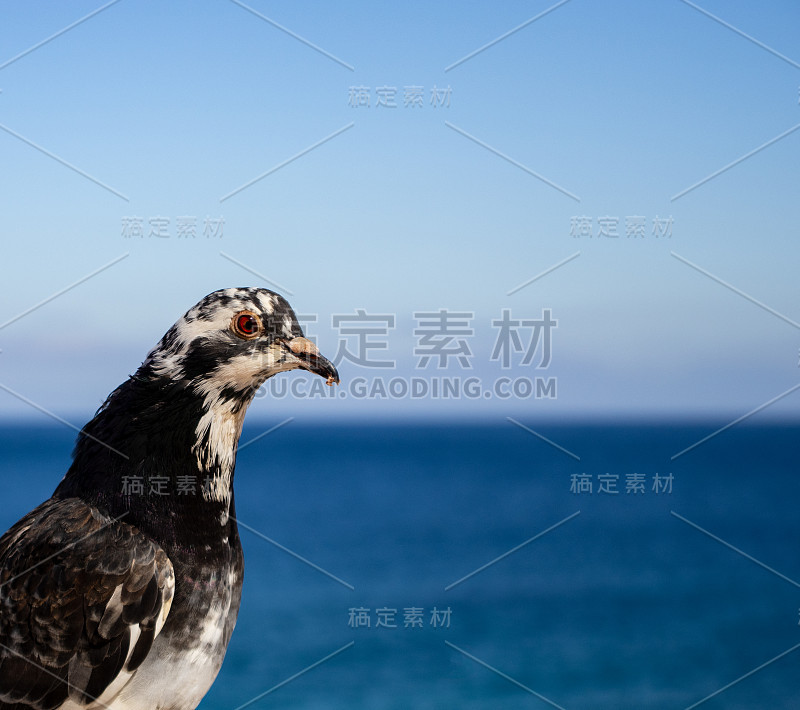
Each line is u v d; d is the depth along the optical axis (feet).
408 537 154.40
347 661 81.05
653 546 142.72
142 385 13.75
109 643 12.75
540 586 114.11
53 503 13.87
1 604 12.88
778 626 96.63
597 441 331.36
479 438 412.98
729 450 318.04
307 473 255.29
